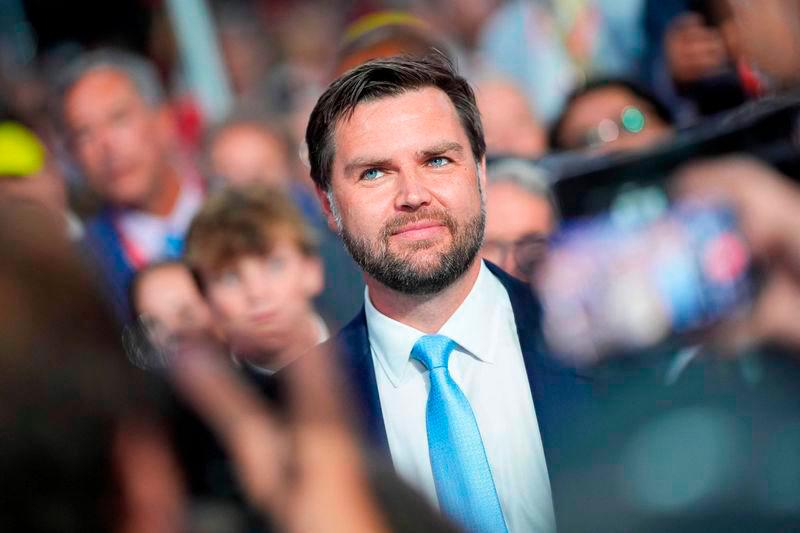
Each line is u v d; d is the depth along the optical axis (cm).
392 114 573
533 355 554
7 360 265
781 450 340
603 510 358
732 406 354
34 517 270
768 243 423
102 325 277
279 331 790
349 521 296
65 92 1054
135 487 280
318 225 935
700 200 461
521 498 547
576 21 1375
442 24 1628
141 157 1042
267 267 796
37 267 269
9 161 877
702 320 436
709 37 888
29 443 267
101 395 274
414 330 577
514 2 1486
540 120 1316
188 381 300
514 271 674
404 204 562
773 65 819
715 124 521
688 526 338
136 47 1467
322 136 592
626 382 419
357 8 1766
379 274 568
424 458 567
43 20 1470
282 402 315
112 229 1025
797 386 357
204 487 290
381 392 579
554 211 589
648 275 472
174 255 997
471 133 596
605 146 798
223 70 1564
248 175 1113
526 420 551
